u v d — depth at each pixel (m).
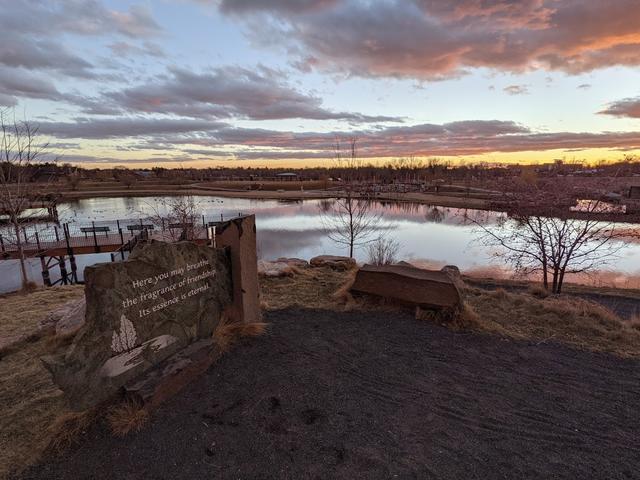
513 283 13.42
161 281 3.76
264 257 21.55
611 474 2.61
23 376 4.05
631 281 16.11
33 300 7.47
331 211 44.12
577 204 11.23
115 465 2.67
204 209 49.69
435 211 41.00
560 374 4.05
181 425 3.08
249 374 3.88
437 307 5.49
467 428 3.10
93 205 61.72
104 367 3.21
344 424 3.13
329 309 5.91
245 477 2.56
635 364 4.32
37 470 2.64
